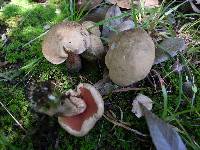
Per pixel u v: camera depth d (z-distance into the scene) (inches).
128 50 9.9
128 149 10.4
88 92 10.1
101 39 12.4
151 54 10.0
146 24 12.5
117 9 13.0
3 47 13.0
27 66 12.1
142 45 9.9
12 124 11.0
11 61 12.6
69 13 13.8
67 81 11.9
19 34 13.3
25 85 11.9
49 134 10.7
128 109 11.2
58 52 10.7
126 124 10.9
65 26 10.6
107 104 11.3
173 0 14.1
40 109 9.6
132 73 9.9
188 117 10.9
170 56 11.6
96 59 11.8
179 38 11.8
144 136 10.6
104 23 12.6
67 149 10.4
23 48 12.9
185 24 13.1
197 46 12.7
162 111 11.0
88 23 11.9
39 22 13.7
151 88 11.7
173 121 10.7
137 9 13.3
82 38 10.7
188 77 11.9
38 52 12.7
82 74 12.0
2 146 10.3
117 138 10.6
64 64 12.2
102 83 11.5
